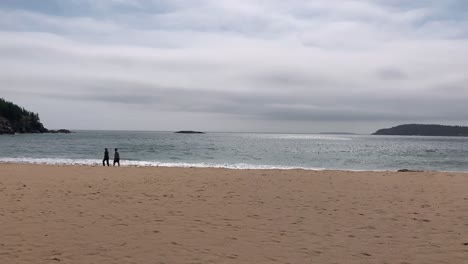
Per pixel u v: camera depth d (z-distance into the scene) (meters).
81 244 6.36
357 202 10.88
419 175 18.91
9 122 148.88
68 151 50.53
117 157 25.81
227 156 45.34
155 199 11.19
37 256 5.70
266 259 5.63
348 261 5.58
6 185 14.06
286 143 98.38
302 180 16.22
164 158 40.72
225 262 5.47
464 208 9.99
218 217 8.68
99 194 12.10
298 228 7.65
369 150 65.75
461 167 35.62
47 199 11.02
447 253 6.00
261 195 12.06
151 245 6.33
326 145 86.94
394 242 6.64
